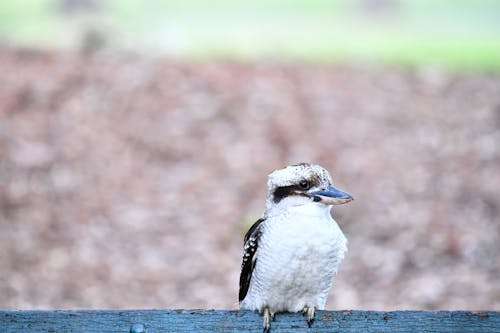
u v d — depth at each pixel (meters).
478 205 16.00
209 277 13.65
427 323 5.68
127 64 22.08
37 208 15.70
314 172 6.79
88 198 16.16
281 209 6.82
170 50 25.00
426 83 22.39
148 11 39.19
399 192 16.52
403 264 13.89
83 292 13.12
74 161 17.38
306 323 5.86
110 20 31.98
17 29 33.66
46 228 15.04
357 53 28.14
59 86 20.50
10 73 21.38
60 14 37.72
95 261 14.09
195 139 18.45
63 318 5.55
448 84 22.38
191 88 20.66
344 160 17.84
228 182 16.86
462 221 15.36
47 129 18.52
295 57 25.73
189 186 16.67
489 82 22.77
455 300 12.73
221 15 39.38
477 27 36.59
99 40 24.12
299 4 43.09
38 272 13.63
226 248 14.55
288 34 33.81
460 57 27.59
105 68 21.70
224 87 20.88
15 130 18.38
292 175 6.79
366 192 16.48
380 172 17.34
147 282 13.48
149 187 16.62
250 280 7.09
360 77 22.67
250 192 16.53
